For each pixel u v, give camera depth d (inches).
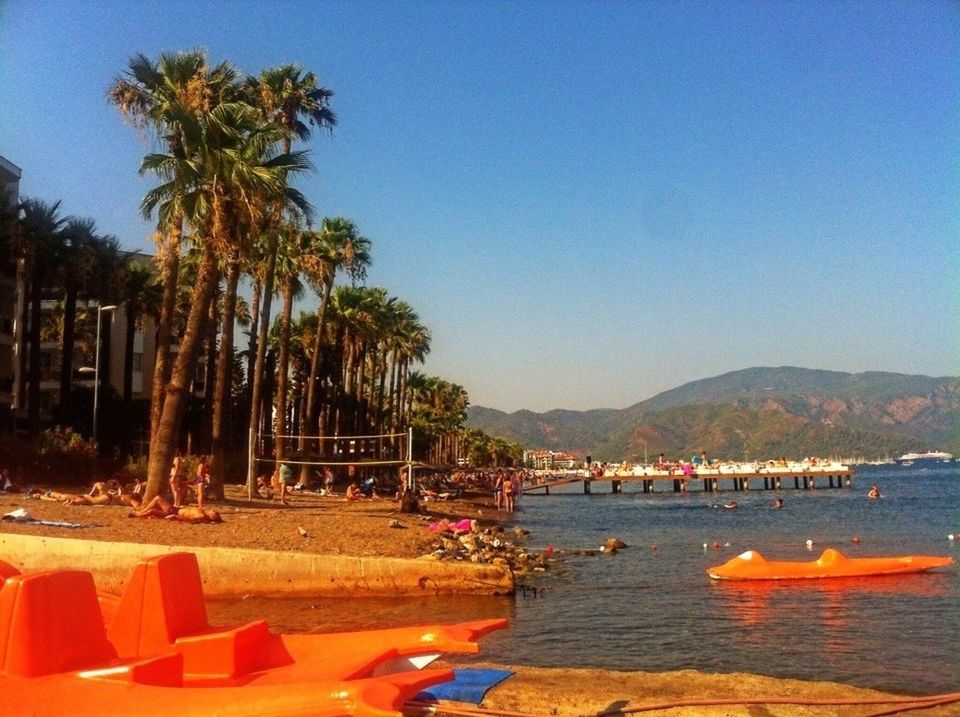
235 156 903.1
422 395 4239.7
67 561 610.2
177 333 2209.6
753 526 1542.8
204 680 245.4
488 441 6545.3
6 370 1935.3
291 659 273.4
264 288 1379.2
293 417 2561.5
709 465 4227.4
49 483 1202.6
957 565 759.7
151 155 920.9
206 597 615.2
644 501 2999.5
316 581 619.5
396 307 3068.4
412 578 627.5
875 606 583.8
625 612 576.1
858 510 2105.1
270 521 850.1
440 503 2010.3
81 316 2389.3
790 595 639.1
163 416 887.1
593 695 315.0
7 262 1519.4
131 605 256.2
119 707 201.3
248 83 1348.4
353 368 2458.2
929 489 3737.7
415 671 240.2
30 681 207.9
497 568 636.7
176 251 1029.2
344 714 195.9
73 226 1594.5
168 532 709.9
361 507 1211.2
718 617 555.2
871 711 295.1
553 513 2118.6
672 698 312.5
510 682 335.6
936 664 415.5
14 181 1910.7
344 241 1856.5
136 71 987.3
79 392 1887.3
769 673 403.2
